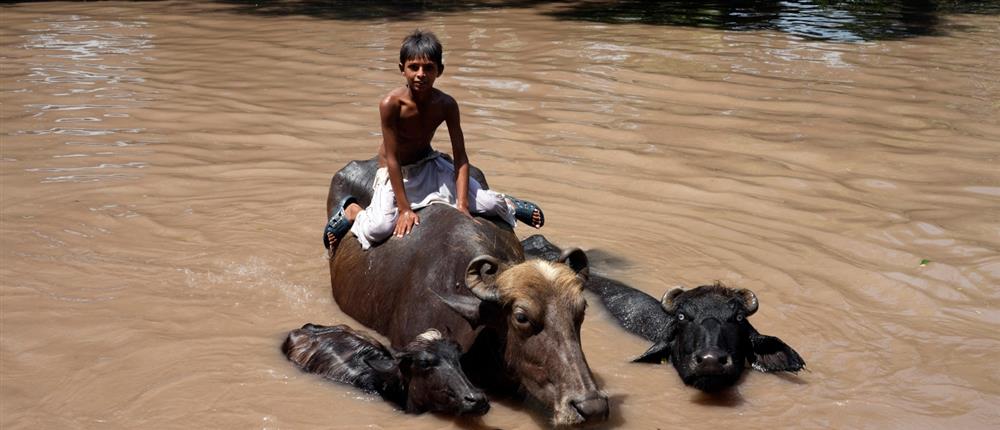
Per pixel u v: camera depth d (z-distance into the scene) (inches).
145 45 699.4
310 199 381.7
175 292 293.9
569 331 217.9
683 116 512.4
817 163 441.4
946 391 243.8
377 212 286.0
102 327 267.0
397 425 222.2
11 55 650.8
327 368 244.8
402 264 271.1
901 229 356.8
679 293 265.7
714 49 693.9
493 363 235.9
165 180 400.2
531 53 665.0
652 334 278.7
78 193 380.8
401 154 291.9
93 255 319.6
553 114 508.7
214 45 702.5
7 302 281.0
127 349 254.8
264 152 444.8
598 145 457.1
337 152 445.1
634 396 242.4
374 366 231.8
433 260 262.1
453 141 288.7
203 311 281.7
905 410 234.4
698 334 246.2
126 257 319.3
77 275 302.8
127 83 574.2
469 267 227.5
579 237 348.2
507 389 237.8
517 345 222.2
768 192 400.2
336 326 263.0
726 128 492.1
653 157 441.4
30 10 864.9
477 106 523.2
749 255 333.4
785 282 310.7
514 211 301.4
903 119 518.3
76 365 245.6
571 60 641.6
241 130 478.6
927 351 266.2
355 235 294.7
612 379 252.4
